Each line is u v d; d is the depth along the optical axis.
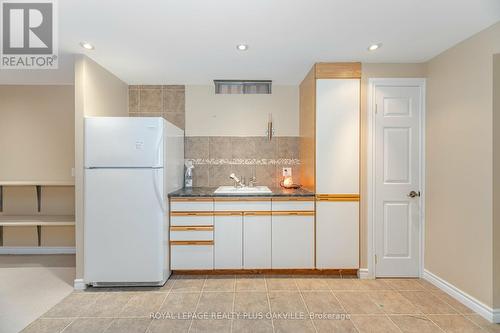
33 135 3.37
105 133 2.35
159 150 2.40
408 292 2.34
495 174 1.90
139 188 2.38
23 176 3.37
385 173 2.62
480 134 1.99
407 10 1.73
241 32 2.02
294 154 3.36
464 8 1.71
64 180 3.38
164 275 2.49
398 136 2.62
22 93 3.37
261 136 3.36
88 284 2.42
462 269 2.16
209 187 3.34
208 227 2.64
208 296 2.27
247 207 2.64
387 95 2.61
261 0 1.61
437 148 2.44
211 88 3.35
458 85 2.19
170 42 2.17
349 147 2.61
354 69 2.60
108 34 2.03
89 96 2.46
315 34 2.06
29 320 1.92
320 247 2.63
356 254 2.62
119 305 2.13
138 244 2.39
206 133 3.36
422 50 2.35
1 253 3.36
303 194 2.62
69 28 1.93
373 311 2.05
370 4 1.66
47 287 2.44
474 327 1.85
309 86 2.83
